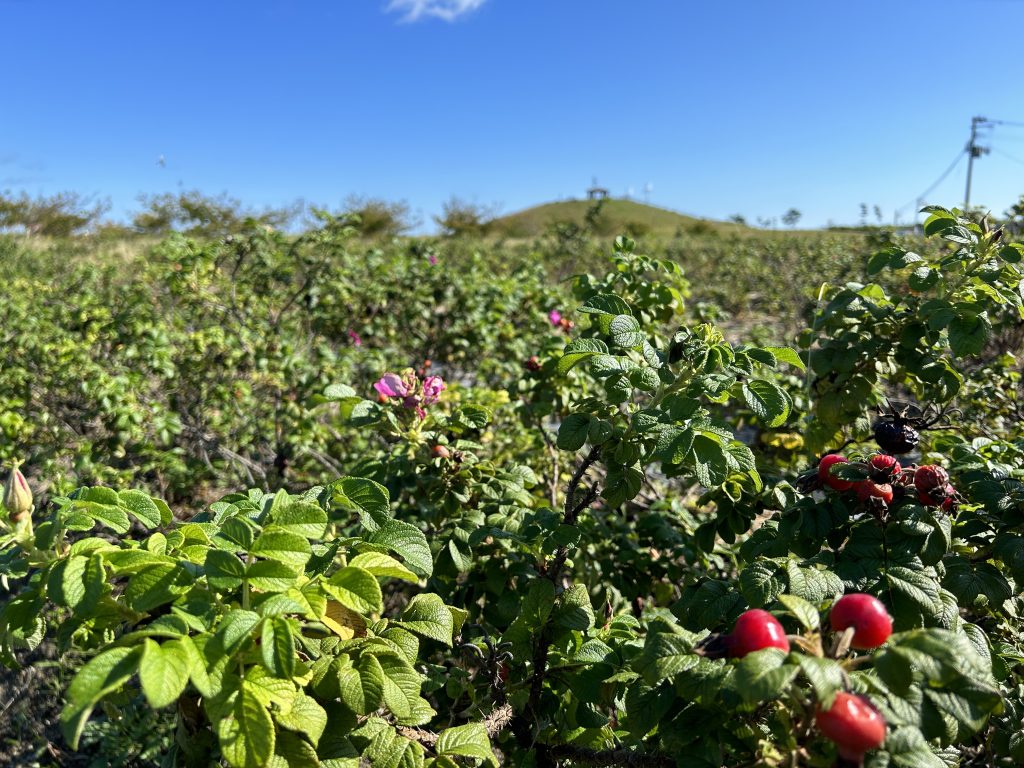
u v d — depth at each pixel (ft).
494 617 8.01
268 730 3.29
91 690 2.95
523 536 6.86
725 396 5.75
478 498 8.54
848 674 3.26
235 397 16.02
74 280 26.30
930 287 8.12
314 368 16.15
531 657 5.77
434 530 8.23
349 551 4.73
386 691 4.04
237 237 21.08
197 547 4.18
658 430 5.28
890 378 9.75
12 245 49.60
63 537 4.31
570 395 11.27
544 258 52.95
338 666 4.00
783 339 27.61
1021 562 5.32
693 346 5.88
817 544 5.52
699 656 3.68
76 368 15.75
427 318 22.65
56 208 63.62
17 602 4.16
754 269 47.88
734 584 5.91
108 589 3.95
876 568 4.97
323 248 21.59
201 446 16.26
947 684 3.44
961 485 6.88
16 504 4.25
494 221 96.94
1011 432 11.67
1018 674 6.07
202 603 3.66
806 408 10.33
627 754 4.77
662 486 14.35
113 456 14.34
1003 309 10.48
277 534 3.83
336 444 16.67
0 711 10.58
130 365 17.19
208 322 21.16
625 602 9.78
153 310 20.76
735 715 3.94
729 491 7.23
